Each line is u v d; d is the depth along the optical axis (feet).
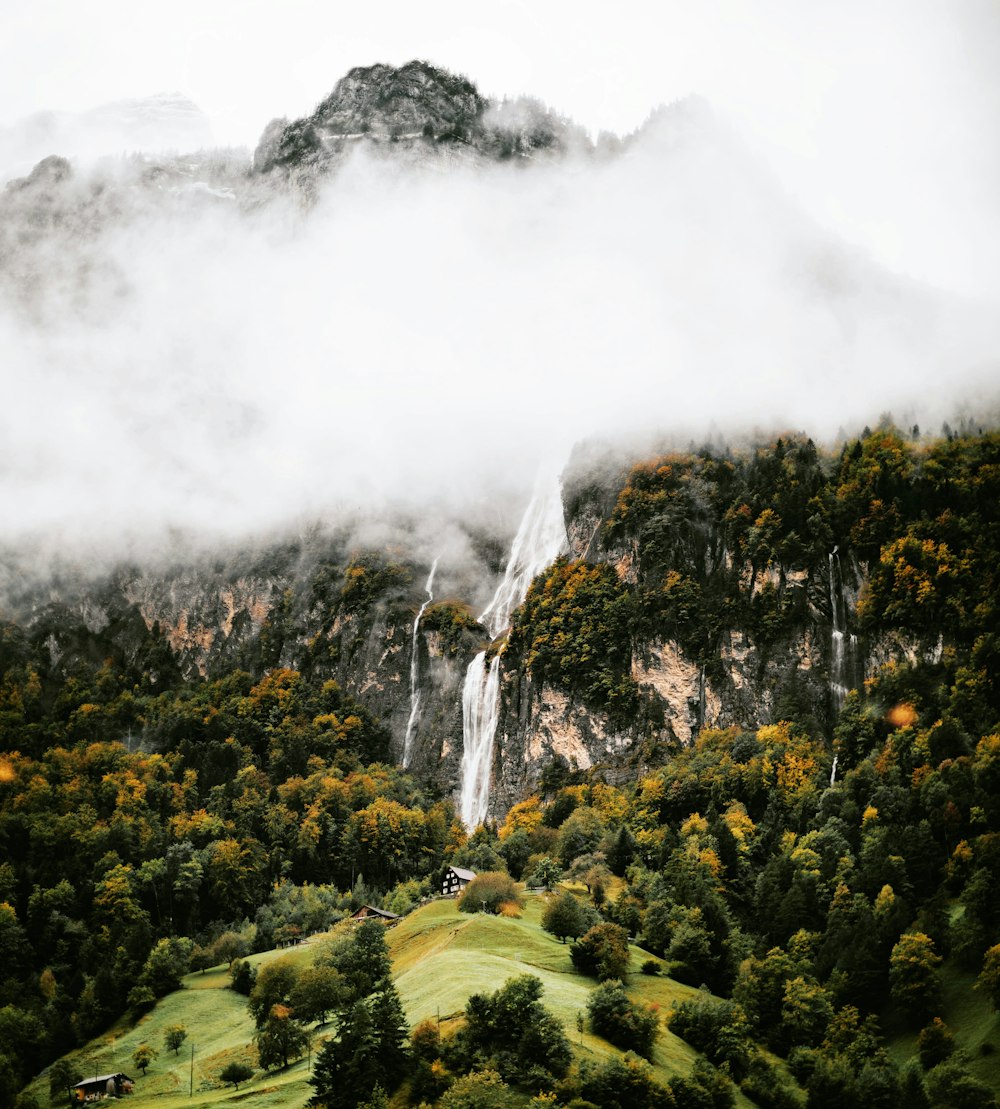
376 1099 415.23
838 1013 515.91
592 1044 454.40
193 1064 551.59
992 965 487.20
